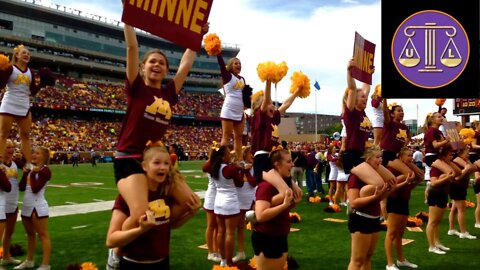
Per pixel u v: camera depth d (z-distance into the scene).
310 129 127.75
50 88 53.25
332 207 11.37
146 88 3.50
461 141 8.29
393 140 7.21
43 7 60.25
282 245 4.44
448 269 6.14
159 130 3.52
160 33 3.52
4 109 6.29
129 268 3.22
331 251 7.09
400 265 6.27
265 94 6.31
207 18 3.81
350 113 6.21
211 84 82.88
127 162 3.34
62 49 62.91
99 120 56.53
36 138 44.66
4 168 5.93
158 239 3.22
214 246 6.72
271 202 4.34
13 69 6.31
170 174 3.34
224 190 6.14
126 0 3.34
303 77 6.77
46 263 5.92
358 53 6.12
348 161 6.24
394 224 6.05
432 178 7.08
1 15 57.38
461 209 8.27
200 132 64.94
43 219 5.93
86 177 24.11
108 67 68.25
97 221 9.98
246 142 8.15
